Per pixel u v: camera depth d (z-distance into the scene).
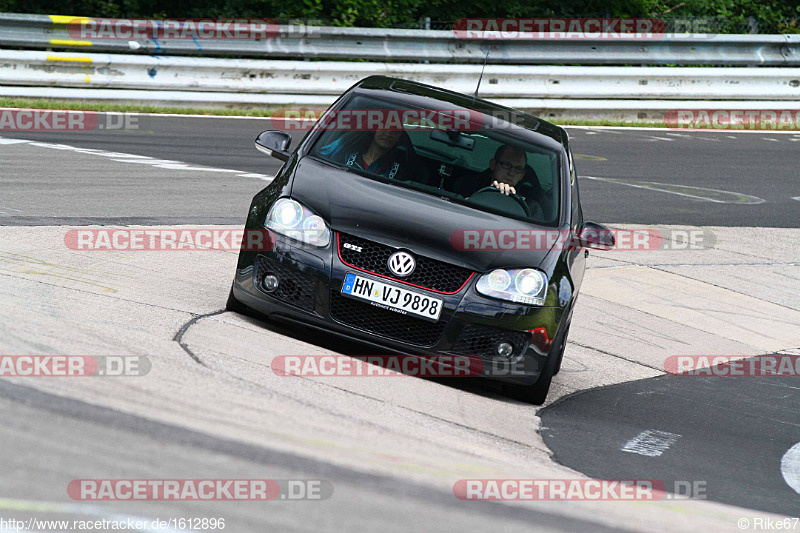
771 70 64.19
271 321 19.34
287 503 9.94
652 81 61.69
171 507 9.42
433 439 14.21
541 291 18.08
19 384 12.16
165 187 33.12
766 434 19.20
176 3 63.50
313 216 18.00
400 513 10.22
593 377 21.67
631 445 17.03
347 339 17.73
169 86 49.97
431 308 17.52
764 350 26.69
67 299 17.77
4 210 26.06
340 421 13.75
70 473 9.77
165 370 14.22
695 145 56.59
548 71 59.16
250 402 13.55
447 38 57.53
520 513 11.09
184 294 20.17
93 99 48.06
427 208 18.56
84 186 31.33
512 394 18.78
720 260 35.78
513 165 20.47
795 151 57.97
